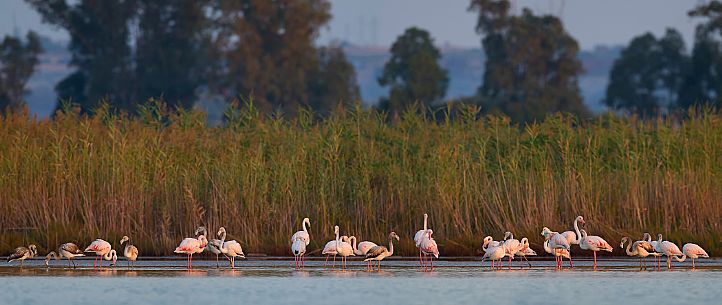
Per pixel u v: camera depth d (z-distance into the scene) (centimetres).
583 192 3344
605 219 3362
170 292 2519
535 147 3469
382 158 3453
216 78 8619
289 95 8456
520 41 8575
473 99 8562
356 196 3353
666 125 3606
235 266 3020
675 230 3294
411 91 8338
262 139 3488
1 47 8962
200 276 2797
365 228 3312
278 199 3344
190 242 2889
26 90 9162
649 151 3531
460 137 3562
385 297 2450
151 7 8550
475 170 3412
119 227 3278
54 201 3297
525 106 8294
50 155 3412
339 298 2431
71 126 3600
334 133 3431
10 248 3191
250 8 8575
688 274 2844
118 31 8512
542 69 8625
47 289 2559
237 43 8381
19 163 3366
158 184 3350
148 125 3591
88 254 3188
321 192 3312
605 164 3462
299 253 2938
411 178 3378
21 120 3641
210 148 3484
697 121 3597
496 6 8806
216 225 3269
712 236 3275
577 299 2420
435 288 2584
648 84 9544
